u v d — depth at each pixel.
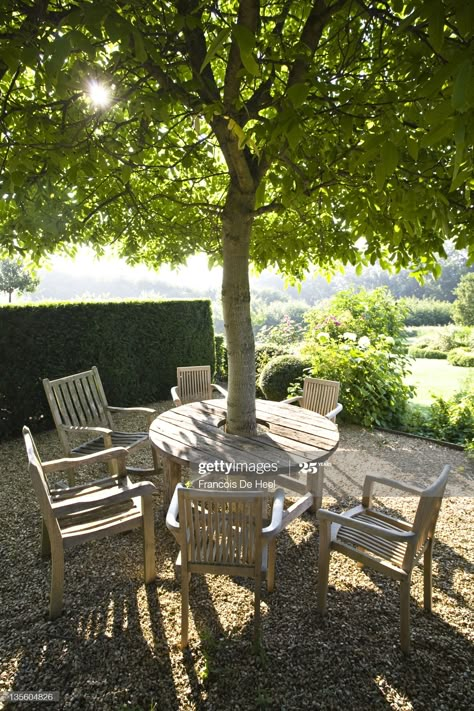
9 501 3.04
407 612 1.68
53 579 1.85
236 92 1.60
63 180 2.46
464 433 4.41
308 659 1.66
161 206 3.65
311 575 2.20
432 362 11.06
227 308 2.43
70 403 3.13
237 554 1.63
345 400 4.87
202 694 1.51
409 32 1.25
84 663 1.64
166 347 6.33
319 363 5.14
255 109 1.81
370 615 1.91
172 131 2.95
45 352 4.70
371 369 4.93
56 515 1.87
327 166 1.97
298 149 1.86
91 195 2.98
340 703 1.48
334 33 2.01
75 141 1.95
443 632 1.82
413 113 1.38
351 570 2.24
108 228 3.69
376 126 1.39
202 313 6.96
